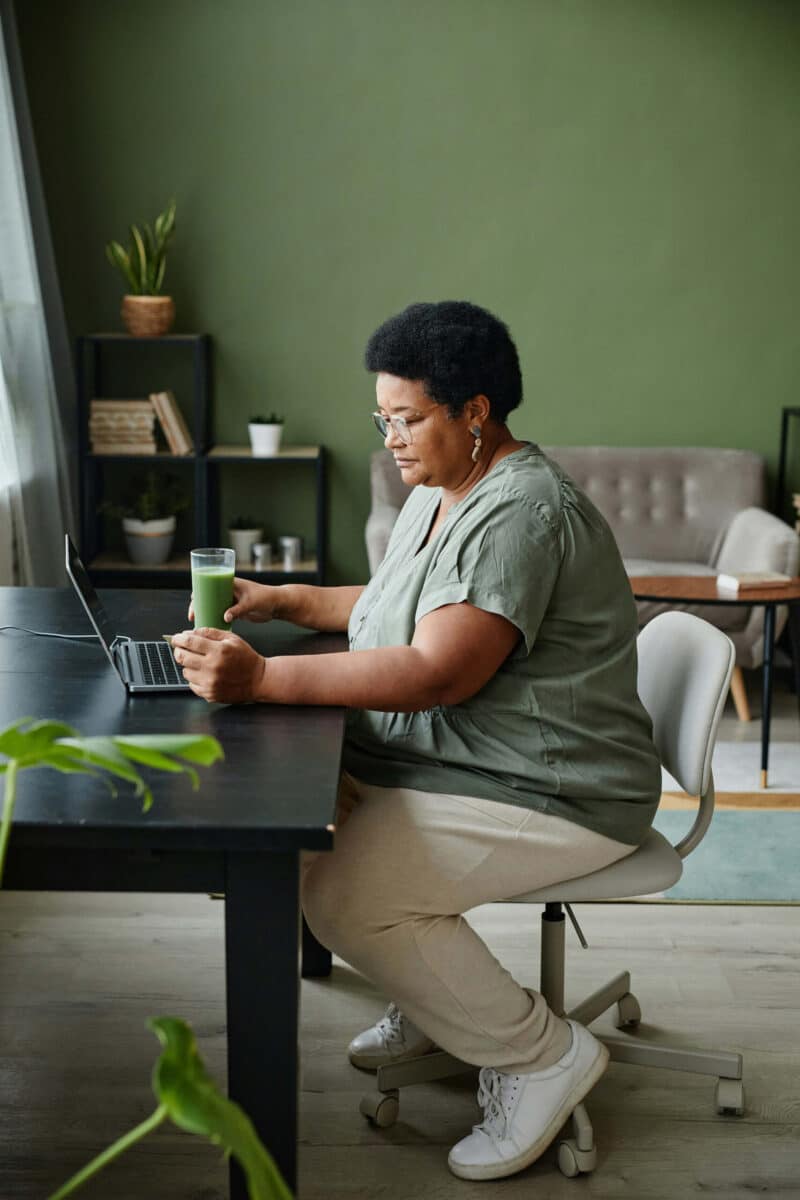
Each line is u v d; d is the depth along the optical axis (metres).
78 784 1.50
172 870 1.45
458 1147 1.92
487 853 1.80
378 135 4.86
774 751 3.98
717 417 5.07
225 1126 0.84
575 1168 1.90
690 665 2.04
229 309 4.96
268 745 1.65
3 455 3.95
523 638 1.78
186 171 4.85
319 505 4.81
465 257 4.95
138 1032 2.28
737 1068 2.06
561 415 5.08
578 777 1.82
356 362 5.00
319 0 4.75
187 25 4.75
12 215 4.04
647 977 2.50
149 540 4.76
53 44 4.73
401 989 1.83
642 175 4.91
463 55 4.81
